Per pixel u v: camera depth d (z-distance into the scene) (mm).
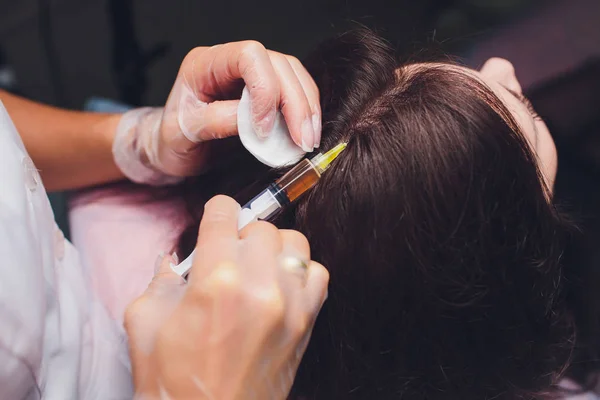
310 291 545
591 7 1325
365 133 590
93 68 1579
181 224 866
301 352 559
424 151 568
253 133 617
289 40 1583
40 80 1574
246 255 531
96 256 917
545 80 1263
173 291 550
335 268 604
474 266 604
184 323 516
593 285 1002
